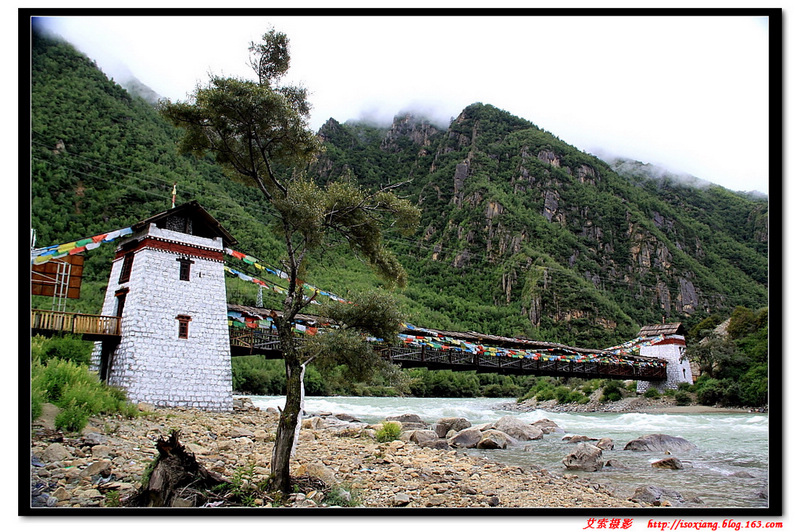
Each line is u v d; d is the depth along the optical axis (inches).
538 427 1083.3
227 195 3127.5
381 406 1871.3
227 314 917.2
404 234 503.2
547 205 7691.9
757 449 859.4
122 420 594.6
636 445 850.8
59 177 2214.6
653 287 5890.8
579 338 4793.3
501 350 1478.8
